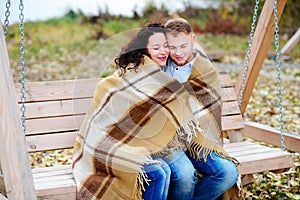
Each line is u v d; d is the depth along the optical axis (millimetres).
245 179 3738
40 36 14070
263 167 3418
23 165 2648
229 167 3143
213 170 3139
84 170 3139
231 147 3766
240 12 15562
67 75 9789
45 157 5047
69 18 15383
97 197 2949
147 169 2920
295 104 7305
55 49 13047
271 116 6609
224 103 4152
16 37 13711
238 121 4145
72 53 12633
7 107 2617
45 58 11859
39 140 3580
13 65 10594
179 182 3037
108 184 2977
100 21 15156
